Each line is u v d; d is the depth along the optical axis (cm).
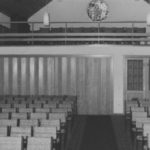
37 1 2036
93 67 1823
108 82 1814
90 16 2236
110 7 2242
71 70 1836
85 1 2245
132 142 1213
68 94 1844
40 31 2172
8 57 1845
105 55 1792
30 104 1466
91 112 1833
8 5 1903
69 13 2250
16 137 861
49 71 1845
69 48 1797
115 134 1352
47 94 1852
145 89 1825
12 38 1933
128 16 2234
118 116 1745
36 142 863
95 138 1285
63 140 1148
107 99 1819
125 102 1616
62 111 1312
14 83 1855
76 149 1135
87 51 1792
